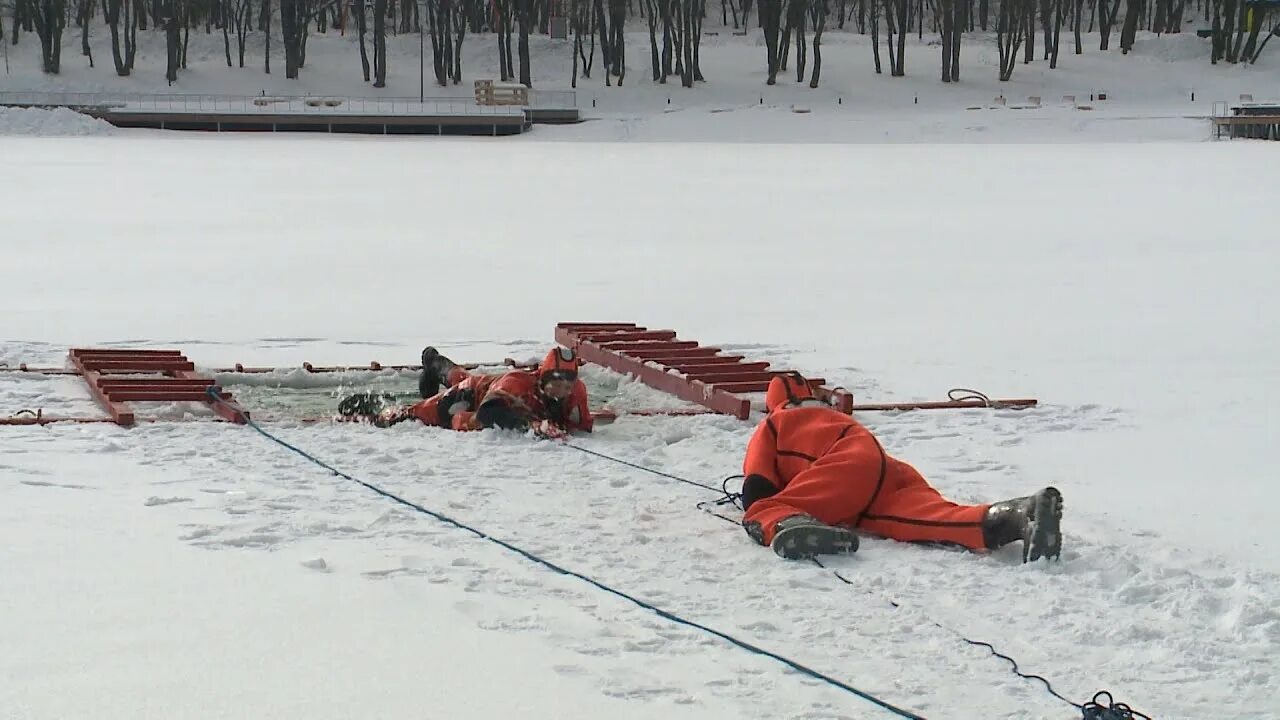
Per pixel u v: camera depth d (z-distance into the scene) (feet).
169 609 18.25
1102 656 16.99
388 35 322.96
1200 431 31.32
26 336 43.34
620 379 36.32
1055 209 97.04
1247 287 57.47
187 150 177.17
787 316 49.88
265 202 100.89
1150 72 288.92
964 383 37.09
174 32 272.10
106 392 31.89
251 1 321.52
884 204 102.17
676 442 29.50
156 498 23.58
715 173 137.69
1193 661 16.78
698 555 20.90
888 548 21.35
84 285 56.85
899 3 285.64
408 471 25.86
